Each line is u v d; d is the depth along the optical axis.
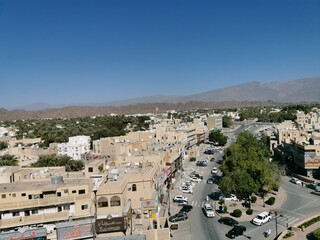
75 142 151.38
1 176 71.75
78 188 59.56
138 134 139.50
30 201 55.84
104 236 53.78
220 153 163.62
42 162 101.88
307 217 71.69
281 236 59.62
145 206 66.44
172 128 175.25
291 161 119.94
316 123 178.50
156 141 136.75
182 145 137.38
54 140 182.50
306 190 94.06
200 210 78.75
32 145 170.50
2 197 56.59
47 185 61.59
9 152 133.12
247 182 79.56
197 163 136.25
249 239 60.88
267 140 162.62
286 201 84.38
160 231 54.00
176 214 73.06
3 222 53.09
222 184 82.88
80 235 52.22
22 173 76.06
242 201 84.19
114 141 126.19
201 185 103.12
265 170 85.19
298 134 145.62
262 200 85.06
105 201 58.91
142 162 86.50
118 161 91.88
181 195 90.69
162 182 86.88
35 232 51.16
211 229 66.50
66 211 57.12
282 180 106.44
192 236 63.12
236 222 69.00
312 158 104.75
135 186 68.75
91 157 112.19
